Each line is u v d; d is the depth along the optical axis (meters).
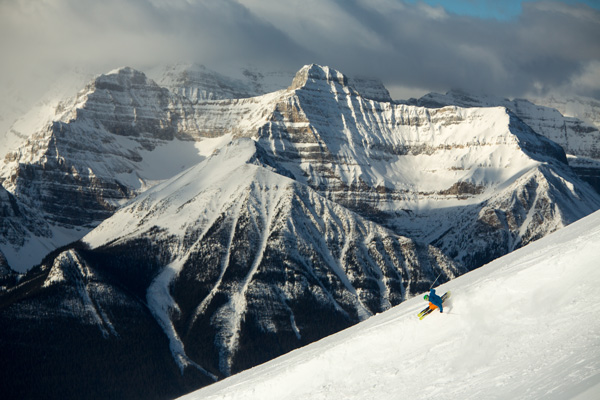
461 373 60.50
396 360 67.62
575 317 59.34
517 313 63.25
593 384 48.44
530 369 55.75
